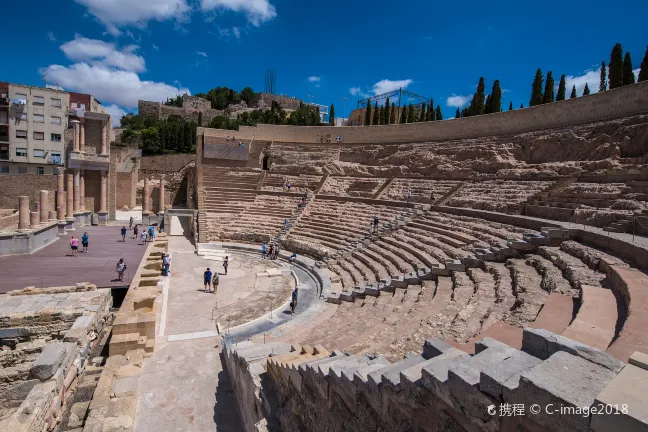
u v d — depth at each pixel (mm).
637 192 18125
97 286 20391
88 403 12703
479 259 16516
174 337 16125
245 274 26719
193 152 72562
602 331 7207
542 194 23297
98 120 45906
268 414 8828
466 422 4191
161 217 45156
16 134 53062
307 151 51469
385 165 44250
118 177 54812
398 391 5121
